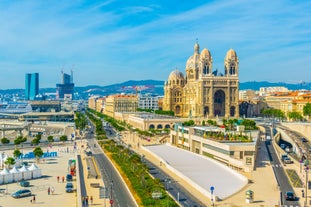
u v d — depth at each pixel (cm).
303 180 16625
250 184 15738
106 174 18625
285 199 13525
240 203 12975
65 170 19900
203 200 13550
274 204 12862
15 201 13675
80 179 17488
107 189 15488
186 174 17600
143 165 19325
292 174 17788
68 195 14625
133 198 13788
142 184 15512
